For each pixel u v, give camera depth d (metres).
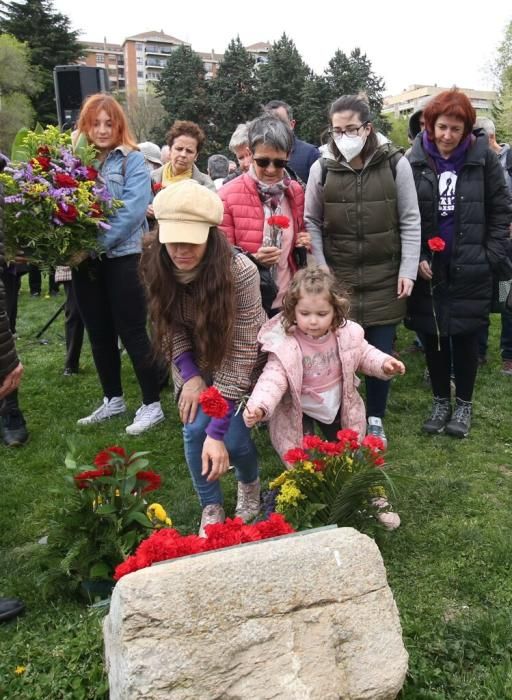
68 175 3.69
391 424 4.36
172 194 2.44
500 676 2.00
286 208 3.62
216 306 2.55
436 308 3.96
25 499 3.43
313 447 2.70
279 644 1.66
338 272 3.80
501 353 5.52
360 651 1.71
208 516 2.98
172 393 5.15
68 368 5.72
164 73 44.22
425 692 1.94
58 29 43.88
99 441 4.16
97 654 2.07
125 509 2.49
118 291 4.10
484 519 3.10
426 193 3.89
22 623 2.35
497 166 3.86
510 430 4.22
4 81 39.34
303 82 41.72
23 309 9.12
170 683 1.56
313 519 2.67
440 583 2.58
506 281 4.34
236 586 1.68
